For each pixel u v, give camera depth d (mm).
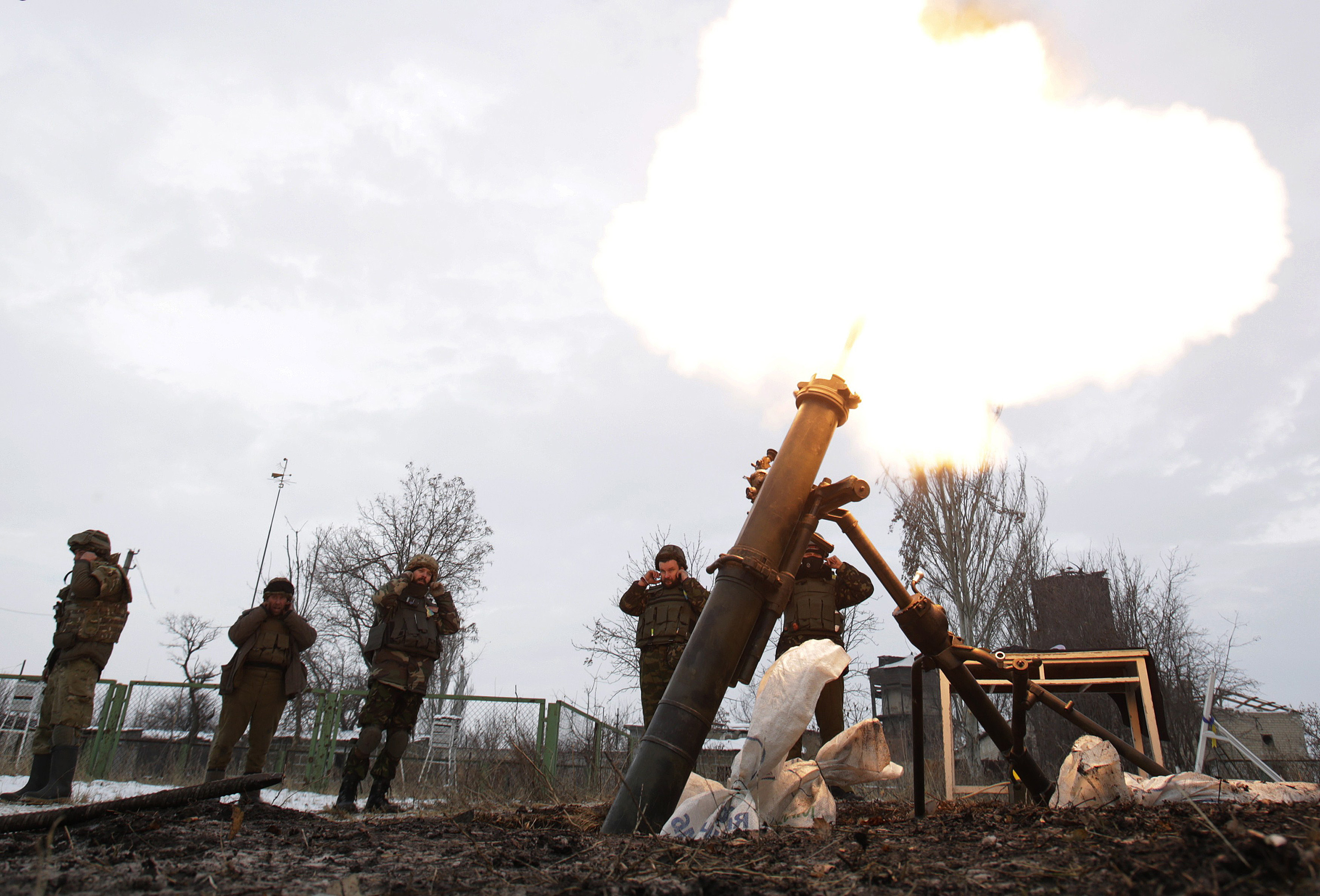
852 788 6230
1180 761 16688
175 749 12703
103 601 6281
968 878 1912
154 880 2148
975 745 19812
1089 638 20219
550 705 11156
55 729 5965
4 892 2059
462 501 27500
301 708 15211
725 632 3166
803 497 3438
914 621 3469
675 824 2975
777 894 1862
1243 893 1535
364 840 2914
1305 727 18031
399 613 6277
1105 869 1845
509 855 2453
